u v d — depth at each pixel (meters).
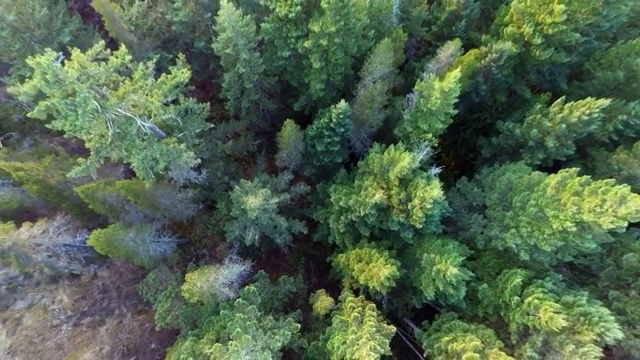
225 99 20.59
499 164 18.84
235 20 14.27
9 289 17.12
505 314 14.71
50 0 17.39
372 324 14.09
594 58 18.27
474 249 17.02
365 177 16.12
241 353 12.72
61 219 16.06
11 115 17.33
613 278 15.62
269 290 17.00
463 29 18.66
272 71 18.31
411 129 16.02
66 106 11.70
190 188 17.66
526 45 16.95
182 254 18.36
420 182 14.70
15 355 16.20
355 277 15.81
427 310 17.75
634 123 16.44
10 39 15.58
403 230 15.83
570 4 15.20
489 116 19.92
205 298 14.30
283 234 17.84
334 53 15.94
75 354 15.79
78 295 17.44
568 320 13.25
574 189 13.23
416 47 20.22
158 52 18.38
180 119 14.60
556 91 19.20
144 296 16.67
